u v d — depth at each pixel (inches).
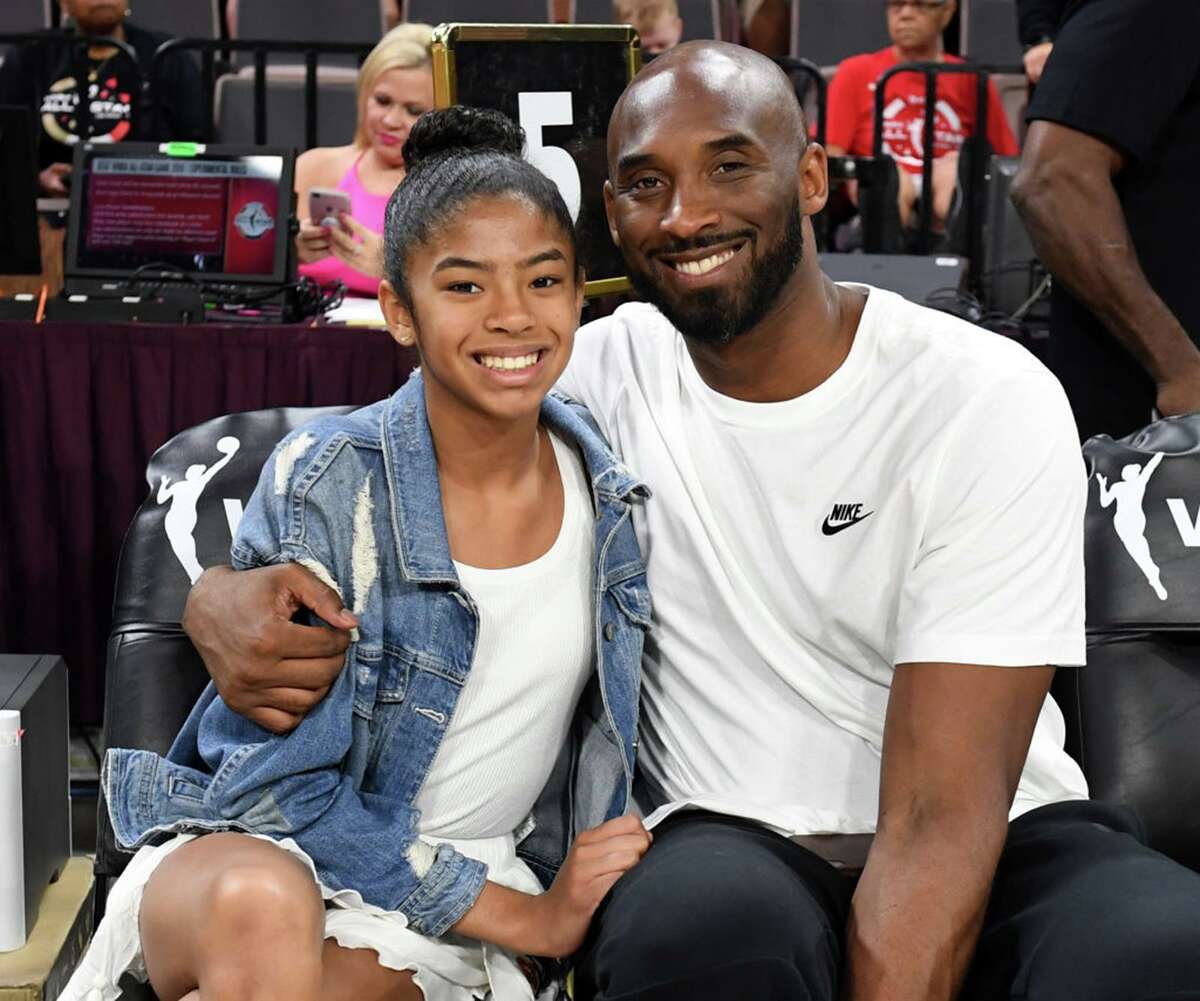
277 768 58.5
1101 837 58.8
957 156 168.9
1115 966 50.9
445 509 62.4
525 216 59.4
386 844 59.4
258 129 166.9
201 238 120.9
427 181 60.5
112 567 108.3
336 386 107.4
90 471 107.3
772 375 63.8
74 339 106.1
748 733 64.4
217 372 107.0
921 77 182.5
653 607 65.9
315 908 54.9
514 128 64.4
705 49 62.7
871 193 146.5
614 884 58.1
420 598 61.4
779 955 52.4
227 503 73.0
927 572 60.7
